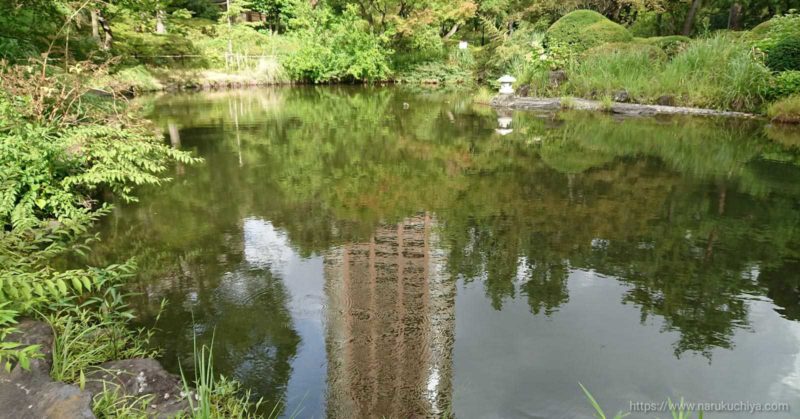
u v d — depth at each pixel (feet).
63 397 5.74
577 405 6.70
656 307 9.25
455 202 15.55
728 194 16.12
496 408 6.65
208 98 45.01
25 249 9.52
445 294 9.77
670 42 41.81
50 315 8.03
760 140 25.25
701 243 12.18
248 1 85.66
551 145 24.23
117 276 8.55
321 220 14.03
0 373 6.02
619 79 38.01
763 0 56.80
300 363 7.64
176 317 8.92
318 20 65.36
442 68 62.69
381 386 7.09
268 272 10.75
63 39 25.14
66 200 12.92
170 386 6.77
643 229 13.15
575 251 11.77
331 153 22.61
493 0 73.72
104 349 7.55
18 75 14.56
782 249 11.82
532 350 7.92
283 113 35.55
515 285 10.14
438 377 7.29
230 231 13.20
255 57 61.31
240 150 23.27
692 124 29.91
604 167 19.80
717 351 7.88
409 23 64.59
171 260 11.37
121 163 14.94
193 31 71.26
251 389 7.04
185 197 16.14
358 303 9.45
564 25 47.21
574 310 9.14
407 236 12.80
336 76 60.80
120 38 57.36
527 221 13.83
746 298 9.59
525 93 41.75
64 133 14.64
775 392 6.93
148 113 35.09
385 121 31.99
